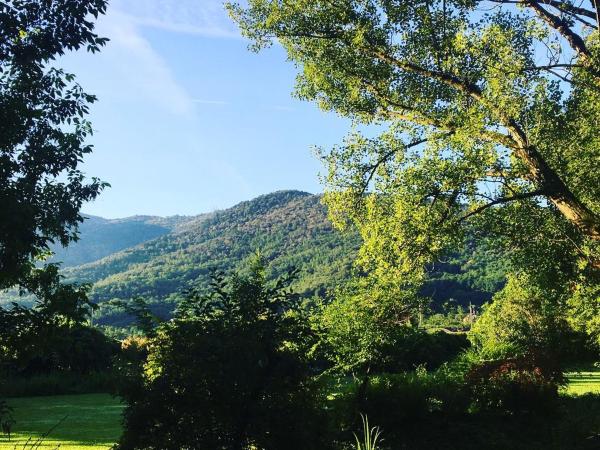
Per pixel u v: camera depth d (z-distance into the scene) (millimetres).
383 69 12555
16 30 5785
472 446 10023
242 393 5469
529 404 12133
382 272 11672
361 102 13398
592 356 28562
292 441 5422
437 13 11500
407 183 11172
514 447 9812
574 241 12617
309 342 6117
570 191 11570
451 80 11500
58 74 6410
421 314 12812
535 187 12234
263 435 5344
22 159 6004
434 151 10867
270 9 12680
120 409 22062
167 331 5820
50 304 6203
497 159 10664
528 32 11289
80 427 15773
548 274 13328
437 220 11375
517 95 10477
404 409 11305
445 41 11250
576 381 23469
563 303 15688
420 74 12195
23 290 6406
